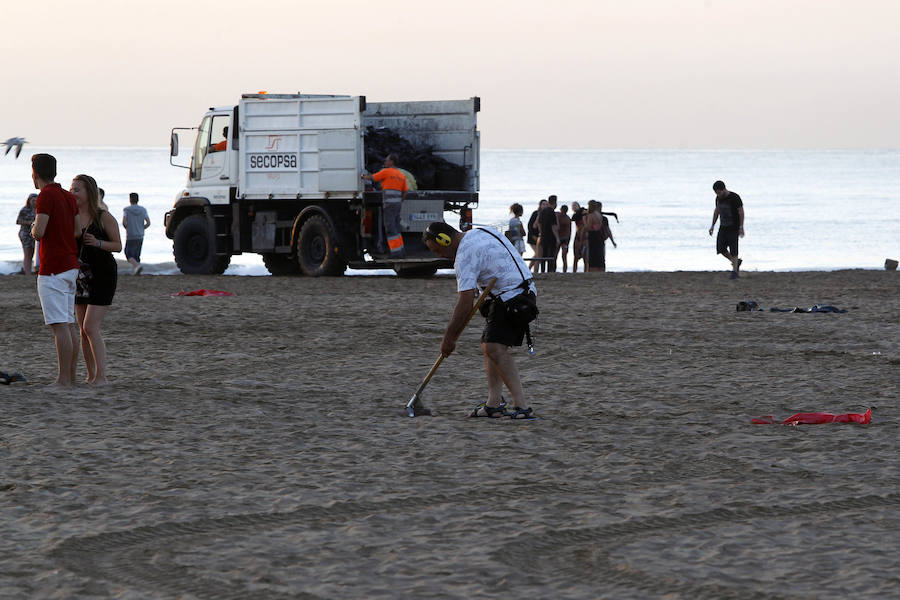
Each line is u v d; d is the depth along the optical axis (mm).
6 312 41906
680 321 39781
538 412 22922
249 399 24422
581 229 71500
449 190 60844
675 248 119062
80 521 14844
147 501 15844
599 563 13180
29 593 12125
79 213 25922
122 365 29297
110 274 26109
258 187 62594
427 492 16406
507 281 21641
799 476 17391
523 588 12305
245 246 64562
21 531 14398
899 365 29562
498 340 21812
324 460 18500
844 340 34781
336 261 60812
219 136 64938
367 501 15883
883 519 14977
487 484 16859
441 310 43094
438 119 61719
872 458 18562
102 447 19453
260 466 18047
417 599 11930
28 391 25156
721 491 16453
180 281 57938
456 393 25281
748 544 13891
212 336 35312
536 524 14750
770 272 67000
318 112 60125
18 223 64375
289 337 35125
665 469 17891
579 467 18031
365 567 12969
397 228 57906
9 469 17750
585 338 35125
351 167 59000
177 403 23859
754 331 36938
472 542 13945
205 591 12188
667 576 12695
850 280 60344
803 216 181000
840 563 13094
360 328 37312
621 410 23094
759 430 21016
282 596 12023
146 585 12398
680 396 24844
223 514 15188
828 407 23516
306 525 14703
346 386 26203
